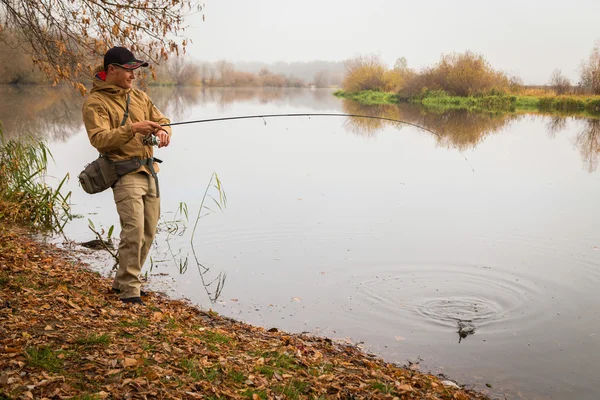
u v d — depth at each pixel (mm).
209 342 4262
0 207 8633
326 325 5523
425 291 6430
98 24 7285
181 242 7984
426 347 5121
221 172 13234
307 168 14125
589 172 14180
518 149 18438
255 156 15922
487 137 21781
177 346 3936
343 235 8484
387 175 13422
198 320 5195
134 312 4684
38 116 23750
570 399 4312
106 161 4832
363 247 7945
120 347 3670
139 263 5078
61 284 5082
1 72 34344
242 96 53938
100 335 3805
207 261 7270
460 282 6695
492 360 4902
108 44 7332
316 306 5965
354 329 5453
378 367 4484
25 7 7297
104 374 3279
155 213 5176
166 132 4863
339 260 7391
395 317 5758
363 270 7043
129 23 7301
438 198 11070
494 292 6438
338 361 4453
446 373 4664
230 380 3539
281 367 3963
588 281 6789
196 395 3223
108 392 3092
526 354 5039
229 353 4078
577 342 5266
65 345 3572
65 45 7395
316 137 21281
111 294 5129
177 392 3217
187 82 77438
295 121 28141
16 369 3191
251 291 6324
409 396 3834
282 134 22141
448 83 44344
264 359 4062
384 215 9672
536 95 42656
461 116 31344
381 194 11312
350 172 13719
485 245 8125
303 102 44875
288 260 7379
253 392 3416
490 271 7066
